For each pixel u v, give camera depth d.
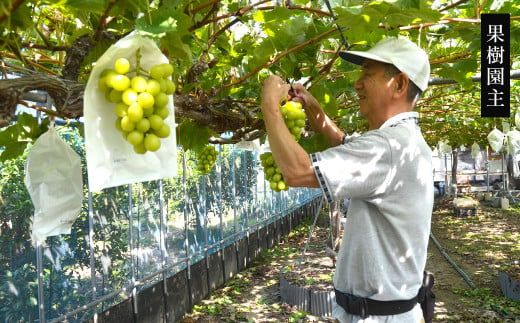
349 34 2.45
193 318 6.93
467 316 6.59
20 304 4.13
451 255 10.63
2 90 1.38
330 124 2.91
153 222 6.63
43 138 2.00
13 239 4.12
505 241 11.97
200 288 7.75
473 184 25.12
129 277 5.86
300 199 16.69
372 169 1.96
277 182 2.53
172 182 7.27
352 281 2.22
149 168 1.49
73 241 4.91
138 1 1.49
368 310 2.16
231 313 7.02
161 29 1.42
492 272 9.05
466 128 12.60
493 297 7.47
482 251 10.88
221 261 8.73
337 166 1.92
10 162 4.12
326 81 3.61
